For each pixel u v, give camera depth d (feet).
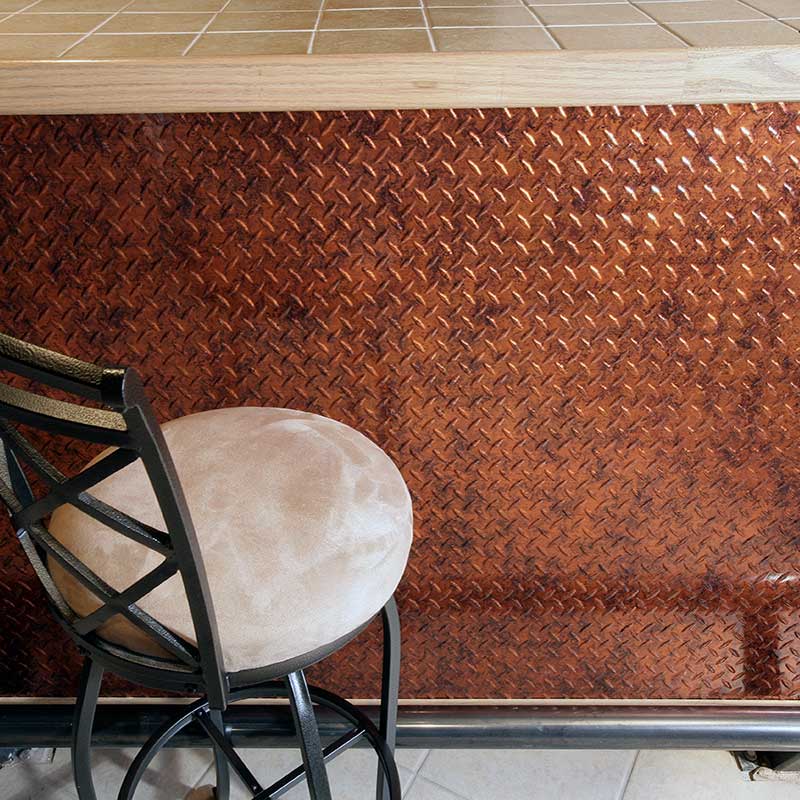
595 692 5.83
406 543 3.69
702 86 3.82
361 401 4.81
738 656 5.66
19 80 3.76
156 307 4.53
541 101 3.86
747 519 5.14
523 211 4.23
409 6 4.72
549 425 4.85
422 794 5.68
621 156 4.08
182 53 3.79
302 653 3.43
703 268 4.38
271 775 5.77
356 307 4.51
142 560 3.44
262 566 3.39
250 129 4.01
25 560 5.26
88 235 4.31
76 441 4.94
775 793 5.72
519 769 5.86
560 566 5.34
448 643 5.64
